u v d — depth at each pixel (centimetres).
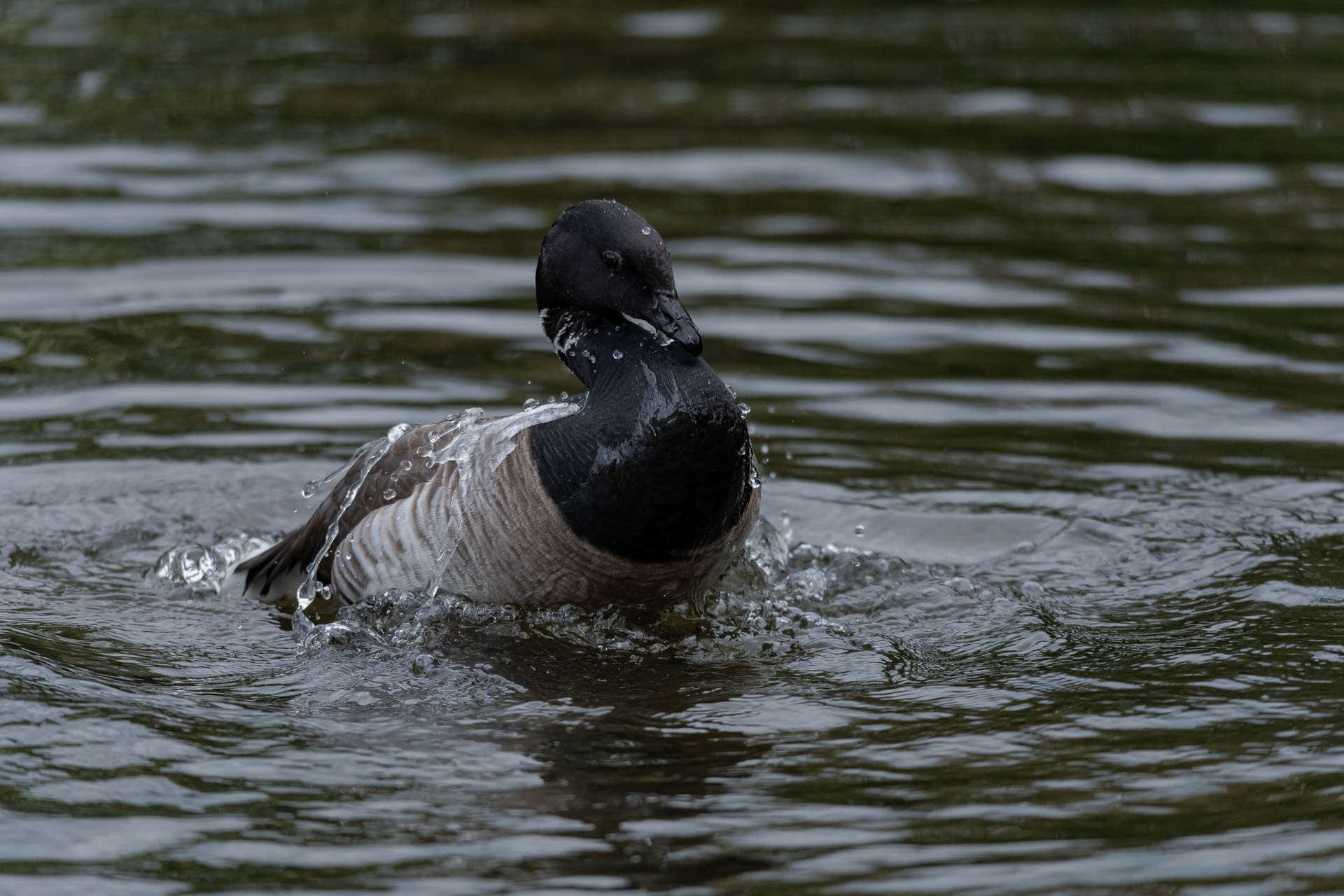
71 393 1455
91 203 1947
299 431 1386
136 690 925
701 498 992
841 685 946
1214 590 1086
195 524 1227
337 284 1730
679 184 2044
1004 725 876
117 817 767
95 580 1128
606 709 908
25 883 705
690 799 789
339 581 1070
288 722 884
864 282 1747
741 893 693
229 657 993
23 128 2222
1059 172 2094
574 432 1002
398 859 728
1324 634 998
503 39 2730
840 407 1445
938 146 2188
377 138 2209
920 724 882
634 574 1010
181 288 1711
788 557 1154
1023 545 1180
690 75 2519
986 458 1339
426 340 1590
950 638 1023
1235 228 1898
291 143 2184
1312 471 1299
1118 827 751
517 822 764
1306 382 1487
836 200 2003
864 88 2442
